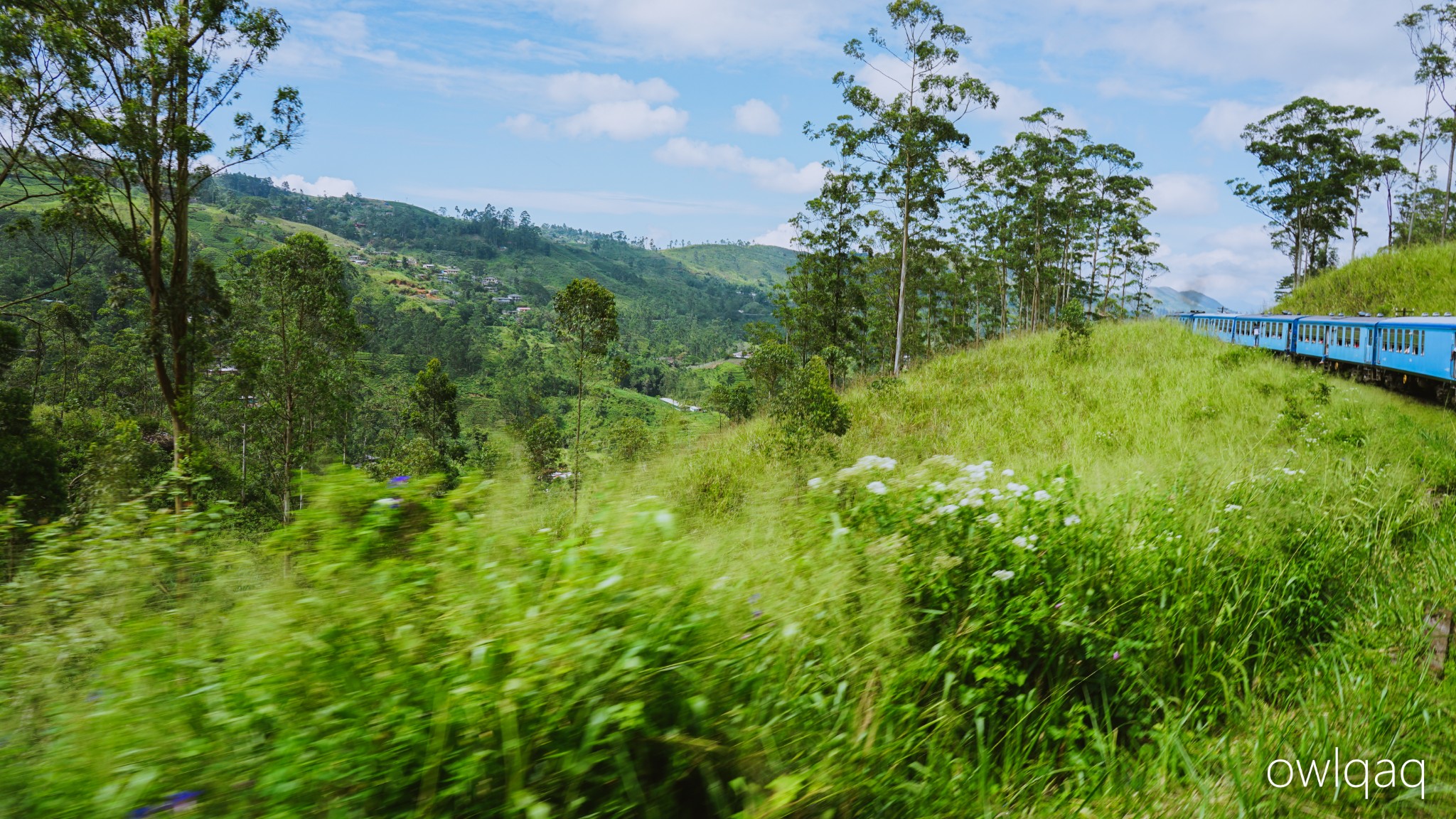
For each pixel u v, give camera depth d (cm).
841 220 3425
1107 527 454
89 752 166
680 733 213
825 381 1334
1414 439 1052
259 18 2375
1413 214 5247
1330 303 3012
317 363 3141
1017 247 4616
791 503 375
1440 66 3912
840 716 258
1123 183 4478
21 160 2294
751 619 250
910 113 2725
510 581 227
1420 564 545
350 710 183
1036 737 314
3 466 2370
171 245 2641
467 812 180
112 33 2217
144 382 5216
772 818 204
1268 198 4634
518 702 192
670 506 286
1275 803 280
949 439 1355
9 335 3222
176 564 230
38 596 214
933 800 255
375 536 230
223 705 180
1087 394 1616
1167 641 374
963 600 356
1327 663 393
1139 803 282
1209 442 1095
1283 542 507
